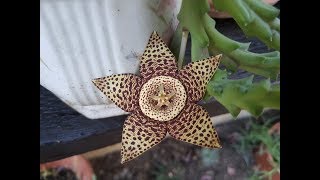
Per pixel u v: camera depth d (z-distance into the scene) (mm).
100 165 207
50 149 157
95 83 116
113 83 116
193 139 118
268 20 120
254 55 123
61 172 192
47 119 156
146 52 115
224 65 137
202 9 116
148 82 116
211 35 121
